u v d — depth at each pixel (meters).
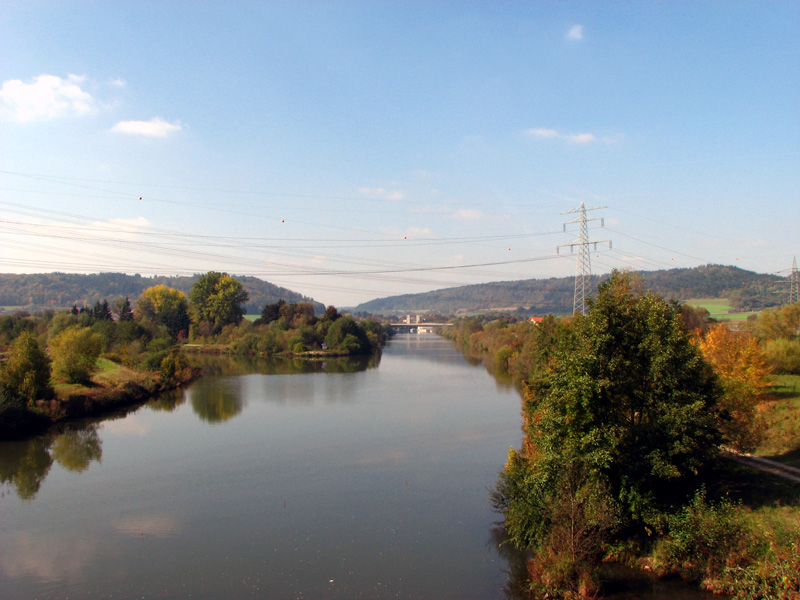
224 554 26.50
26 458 44.06
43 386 58.78
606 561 24.77
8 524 30.33
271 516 31.44
